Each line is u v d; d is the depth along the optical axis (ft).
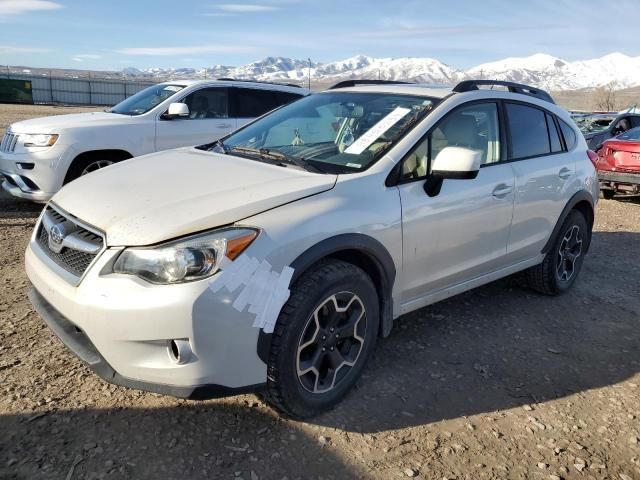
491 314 14.28
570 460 8.75
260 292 8.05
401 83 14.35
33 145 21.90
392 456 8.54
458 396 10.34
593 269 18.74
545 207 13.91
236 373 8.13
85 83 187.73
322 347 9.17
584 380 11.29
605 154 32.94
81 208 9.09
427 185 10.64
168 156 11.82
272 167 10.37
